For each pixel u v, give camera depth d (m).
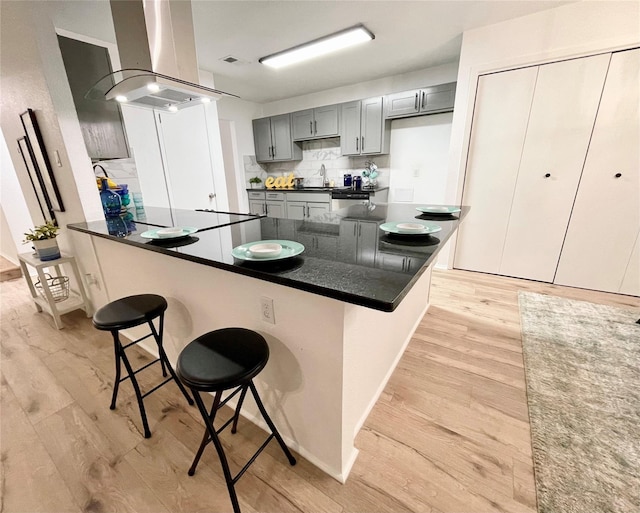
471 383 1.60
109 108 2.32
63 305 2.38
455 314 2.34
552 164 2.65
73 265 2.35
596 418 1.35
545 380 1.59
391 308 0.68
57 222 2.49
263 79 3.83
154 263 1.57
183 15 1.64
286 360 1.13
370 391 1.42
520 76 2.58
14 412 1.46
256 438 1.31
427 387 1.58
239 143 4.98
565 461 1.16
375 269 0.92
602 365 1.70
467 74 2.75
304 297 0.98
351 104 4.04
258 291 1.12
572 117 2.48
